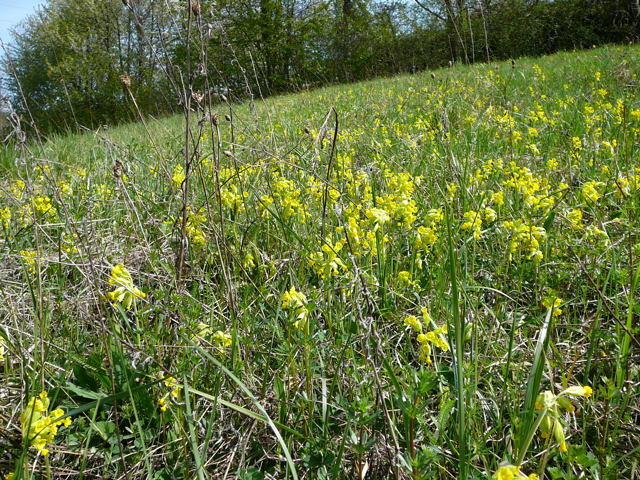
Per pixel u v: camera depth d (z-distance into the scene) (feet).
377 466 6.32
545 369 7.25
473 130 19.12
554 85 29.73
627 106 17.88
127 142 28.91
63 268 11.27
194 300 8.64
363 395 6.41
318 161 15.06
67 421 5.23
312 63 100.89
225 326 8.50
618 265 9.66
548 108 23.50
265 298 8.88
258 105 42.42
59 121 74.49
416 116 25.05
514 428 5.95
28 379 7.23
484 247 11.37
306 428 6.71
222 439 6.96
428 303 8.59
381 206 9.43
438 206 12.32
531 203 10.78
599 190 12.29
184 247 9.06
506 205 12.20
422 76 48.83
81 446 6.75
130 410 7.14
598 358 7.64
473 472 5.85
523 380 7.33
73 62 82.74
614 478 5.56
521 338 8.38
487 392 7.07
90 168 20.65
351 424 6.64
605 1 73.72
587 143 16.20
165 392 7.02
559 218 11.31
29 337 8.55
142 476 6.50
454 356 6.57
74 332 9.09
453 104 25.11
